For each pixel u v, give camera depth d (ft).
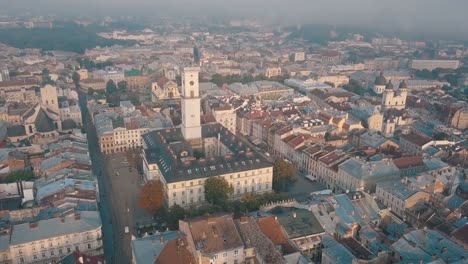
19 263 586.86
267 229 563.89
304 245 574.97
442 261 494.59
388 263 547.08
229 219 553.64
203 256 505.25
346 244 591.37
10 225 634.43
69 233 608.19
